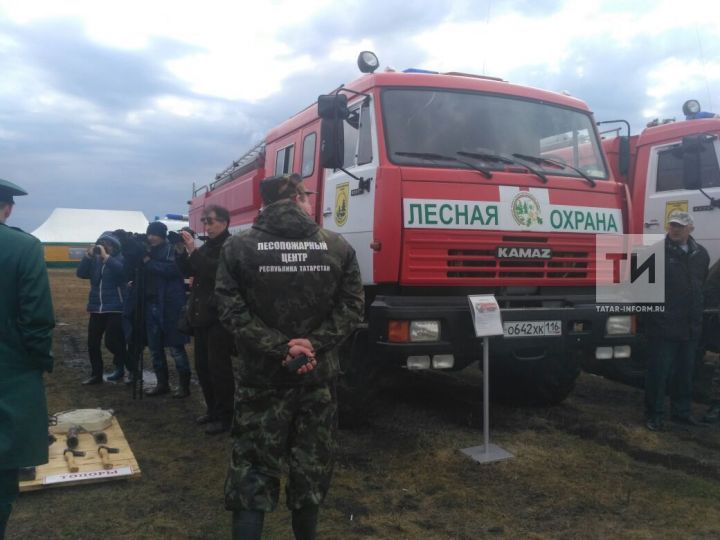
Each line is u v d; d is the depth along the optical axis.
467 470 4.46
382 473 4.40
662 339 5.45
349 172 5.05
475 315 4.42
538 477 4.34
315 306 2.90
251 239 2.88
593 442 5.11
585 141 5.70
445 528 3.60
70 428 4.85
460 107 5.18
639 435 5.29
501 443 5.04
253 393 2.85
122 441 4.83
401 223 4.59
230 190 8.66
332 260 2.96
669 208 7.48
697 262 5.54
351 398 5.11
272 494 2.83
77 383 7.23
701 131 7.16
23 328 2.89
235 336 2.82
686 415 5.73
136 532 3.54
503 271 4.88
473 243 4.76
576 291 5.26
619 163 6.12
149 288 6.46
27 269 2.90
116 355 7.27
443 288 4.77
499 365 6.20
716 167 6.99
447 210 4.69
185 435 5.26
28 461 2.90
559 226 5.09
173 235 6.23
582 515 3.77
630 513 3.80
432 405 6.24
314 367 2.86
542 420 5.73
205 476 4.36
